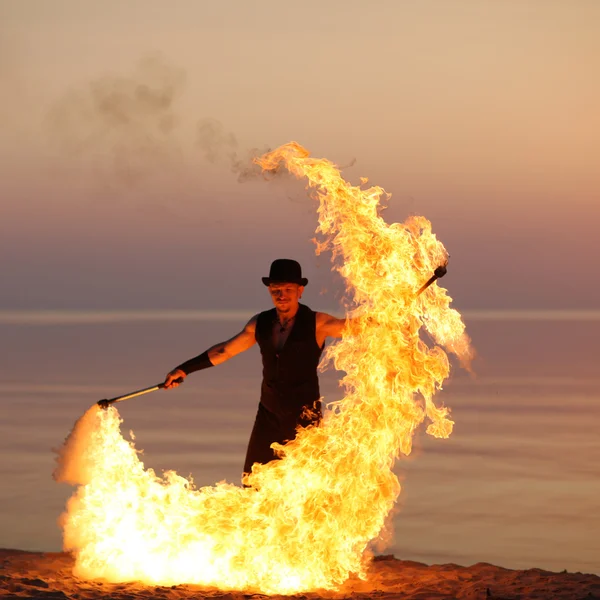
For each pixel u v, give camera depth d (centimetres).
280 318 811
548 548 1059
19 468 1493
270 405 810
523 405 2436
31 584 709
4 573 758
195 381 3045
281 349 804
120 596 677
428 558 1016
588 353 4600
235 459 1579
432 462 1602
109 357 4138
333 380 2764
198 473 1450
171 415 2162
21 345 5119
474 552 1041
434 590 730
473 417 2202
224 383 2978
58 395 2578
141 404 2380
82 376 3148
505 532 1127
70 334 6588
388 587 755
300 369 802
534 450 1728
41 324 8950
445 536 1111
